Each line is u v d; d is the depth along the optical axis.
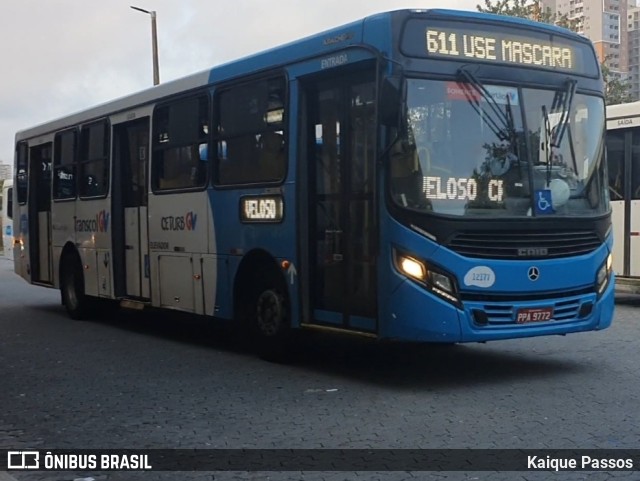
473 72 7.67
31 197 15.50
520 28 8.03
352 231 7.98
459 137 7.54
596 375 8.17
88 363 9.80
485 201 7.54
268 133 9.02
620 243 13.47
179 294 10.74
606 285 8.27
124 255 12.24
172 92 10.88
